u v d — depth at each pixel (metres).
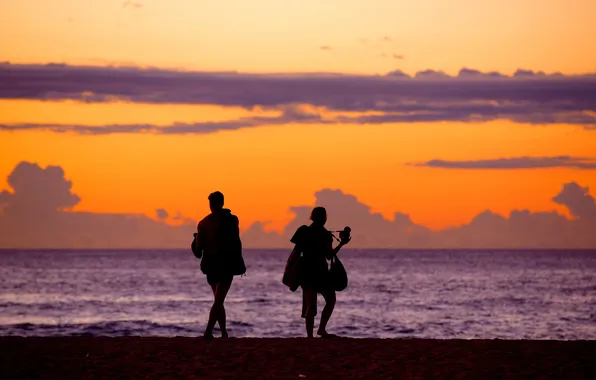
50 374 17.36
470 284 151.62
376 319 80.50
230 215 22.91
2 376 17.20
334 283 22.72
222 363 18.31
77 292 123.00
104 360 18.75
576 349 20.33
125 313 85.44
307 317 22.83
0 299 107.00
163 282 155.00
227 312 86.75
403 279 173.12
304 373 17.38
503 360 18.77
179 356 19.17
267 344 20.94
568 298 112.44
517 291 129.12
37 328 69.75
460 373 17.28
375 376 17.03
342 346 20.59
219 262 22.50
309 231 22.83
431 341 21.70
